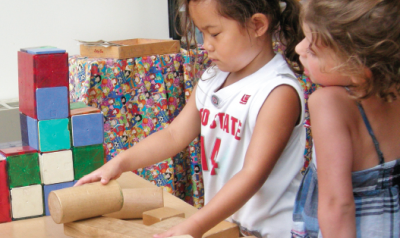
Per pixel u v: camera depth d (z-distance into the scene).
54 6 2.53
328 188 0.63
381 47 0.56
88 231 0.77
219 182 1.02
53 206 0.78
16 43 2.47
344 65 0.58
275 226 0.94
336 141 0.62
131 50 2.06
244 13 0.86
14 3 2.42
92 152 0.98
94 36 2.67
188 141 1.12
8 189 0.90
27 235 0.83
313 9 0.61
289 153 0.93
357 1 0.56
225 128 0.98
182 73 2.21
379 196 0.67
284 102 0.87
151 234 0.73
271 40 0.96
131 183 1.04
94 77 1.97
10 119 2.24
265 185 0.93
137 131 2.12
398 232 0.68
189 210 0.93
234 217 0.99
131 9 2.75
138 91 2.10
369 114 0.65
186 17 1.09
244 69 0.96
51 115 0.92
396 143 0.67
